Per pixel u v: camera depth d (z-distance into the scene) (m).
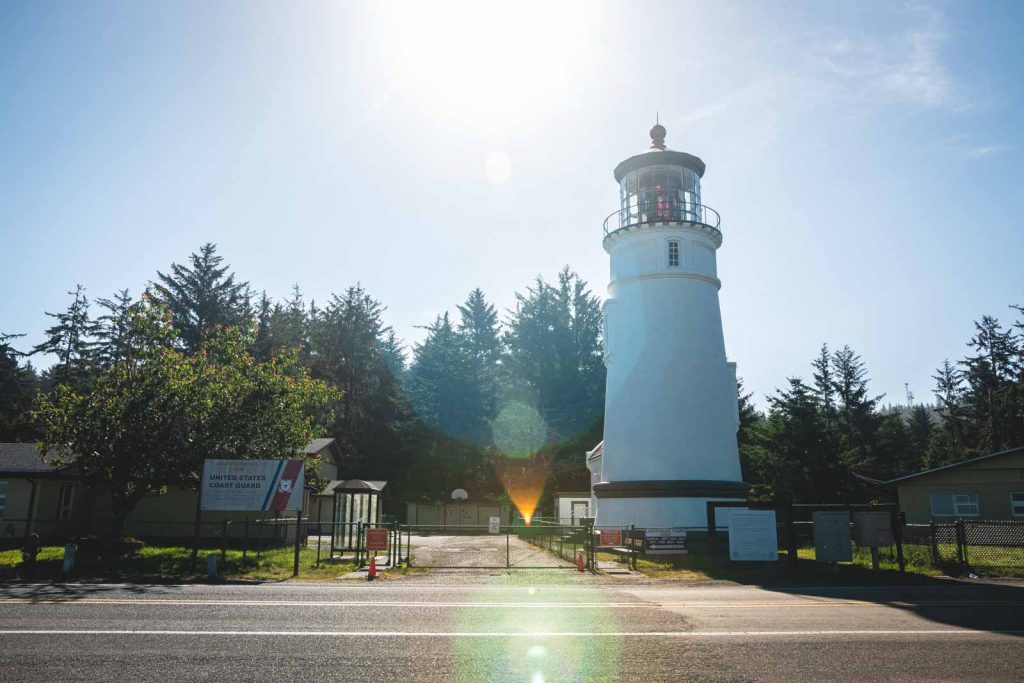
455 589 14.31
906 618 10.12
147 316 23.58
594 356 70.06
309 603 11.53
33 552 17.70
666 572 18.30
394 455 62.41
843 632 8.94
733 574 17.62
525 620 9.82
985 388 66.19
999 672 6.85
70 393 22.53
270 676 6.64
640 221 27.80
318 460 27.75
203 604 11.27
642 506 25.03
